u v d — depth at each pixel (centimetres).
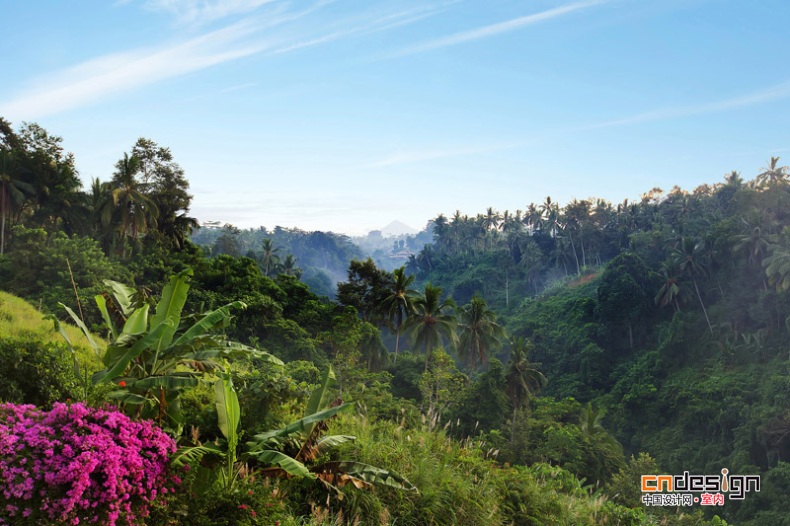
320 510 778
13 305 1948
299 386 1013
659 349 9644
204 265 5556
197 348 983
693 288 10856
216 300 4491
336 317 4462
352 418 1087
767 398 7125
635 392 8812
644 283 11256
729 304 9881
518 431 4444
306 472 731
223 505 671
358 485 809
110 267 3978
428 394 4406
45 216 5147
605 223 16538
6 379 756
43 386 786
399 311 6100
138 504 586
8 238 5100
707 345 9469
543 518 1063
